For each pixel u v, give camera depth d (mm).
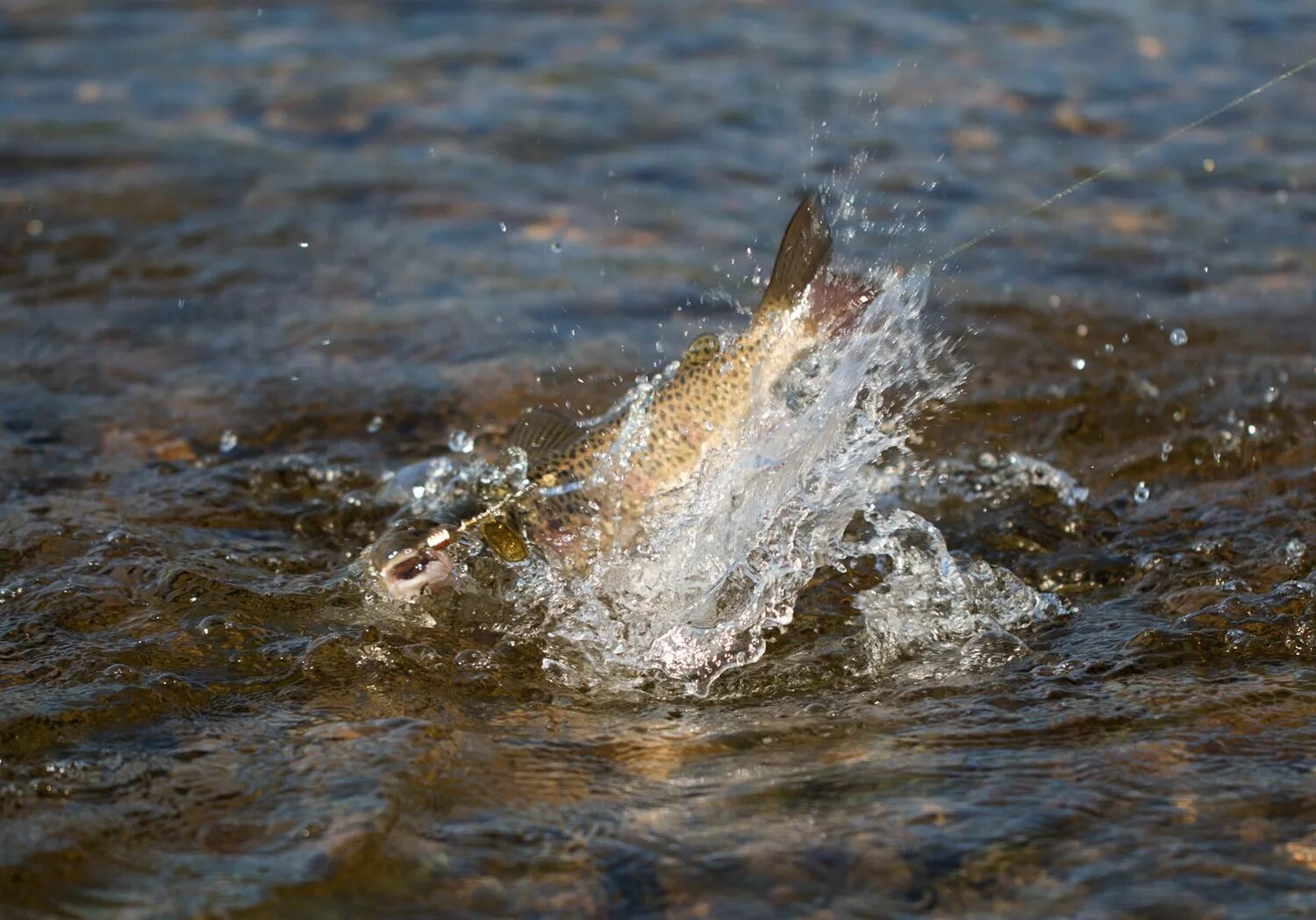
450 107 43938
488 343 30797
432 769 16000
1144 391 28000
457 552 20281
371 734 16750
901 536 21984
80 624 19391
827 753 16453
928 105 43406
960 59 47344
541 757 16438
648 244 35500
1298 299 32219
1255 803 15125
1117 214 36781
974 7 52250
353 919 13391
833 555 21328
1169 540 22531
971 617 19953
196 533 22688
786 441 20109
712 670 18719
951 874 13938
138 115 43031
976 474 25203
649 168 39656
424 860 14266
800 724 17172
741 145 41000
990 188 37969
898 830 14688
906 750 16469
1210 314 31453
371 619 19641
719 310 32281
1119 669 18422
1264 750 16297
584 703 17922
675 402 19812
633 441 19875
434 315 32125
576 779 15938
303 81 45812
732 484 19922
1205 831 14609
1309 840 14438
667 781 15883
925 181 38312
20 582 20500
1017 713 17328
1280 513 23297
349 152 41031
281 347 30641
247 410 27844
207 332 31375
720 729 17125
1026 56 47500
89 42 49062
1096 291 32562
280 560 21672
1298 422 26719
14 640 18891
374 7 52812
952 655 19000
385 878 13977
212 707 17578
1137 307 31797
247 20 51469
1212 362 29219
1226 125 42188
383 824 14727
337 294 33250
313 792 15469
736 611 19781
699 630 19375
